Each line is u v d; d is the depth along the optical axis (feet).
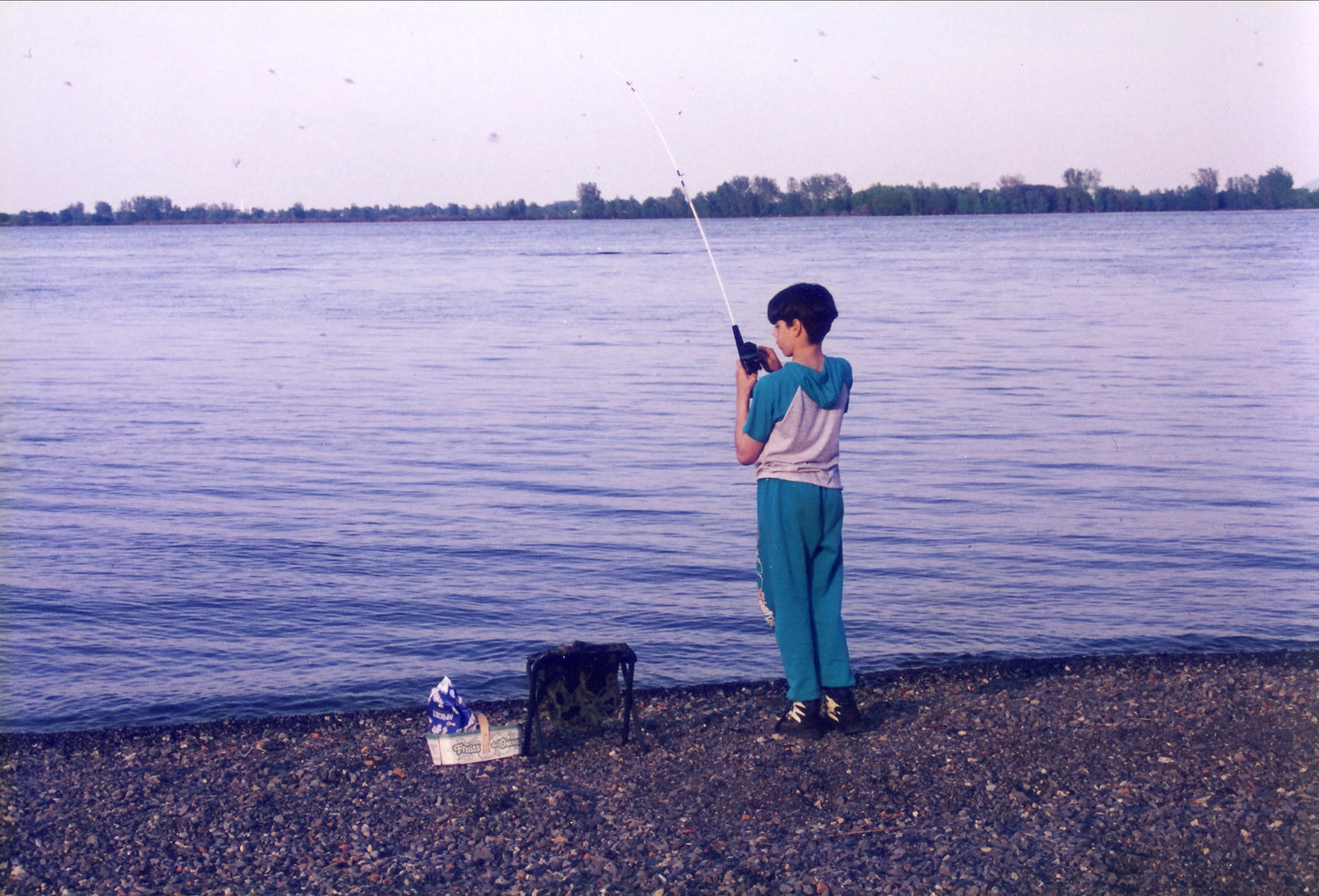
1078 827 11.84
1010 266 184.44
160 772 14.39
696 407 56.65
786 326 14.40
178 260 263.90
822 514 14.44
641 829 12.18
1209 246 247.09
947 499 36.09
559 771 14.03
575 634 23.93
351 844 12.01
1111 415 51.26
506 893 10.73
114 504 36.14
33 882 11.21
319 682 21.17
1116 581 27.30
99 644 23.36
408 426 51.13
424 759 14.65
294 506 35.81
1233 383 60.59
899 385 61.31
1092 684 17.02
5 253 324.39
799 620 14.57
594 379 67.41
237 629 24.29
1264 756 13.65
